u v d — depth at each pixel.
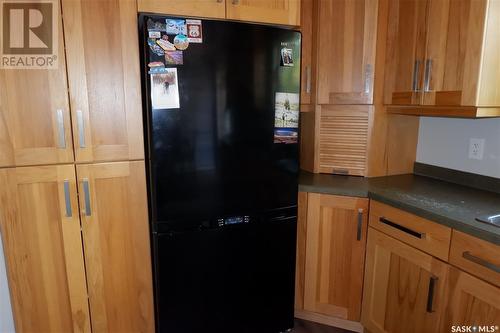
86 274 1.65
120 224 1.66
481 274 1.29
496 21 1.49
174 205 1.64
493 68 1.53
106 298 1.70
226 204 1.73
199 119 1.61
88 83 1.51
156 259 1.68
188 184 1.65
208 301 1.80
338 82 2.10
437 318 1.49
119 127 1.59
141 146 1.63
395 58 1.95
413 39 1.82
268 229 1.85
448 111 1.72
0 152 1.45
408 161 2.28
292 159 1.84
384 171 2.22
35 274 1.58
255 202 1.79
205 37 1.56
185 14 1.60
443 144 2.10
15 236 1.52
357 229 1.89
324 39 2.09
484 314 1.29
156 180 1.60
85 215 1.60
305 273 2.07
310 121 2.29
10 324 1.62
